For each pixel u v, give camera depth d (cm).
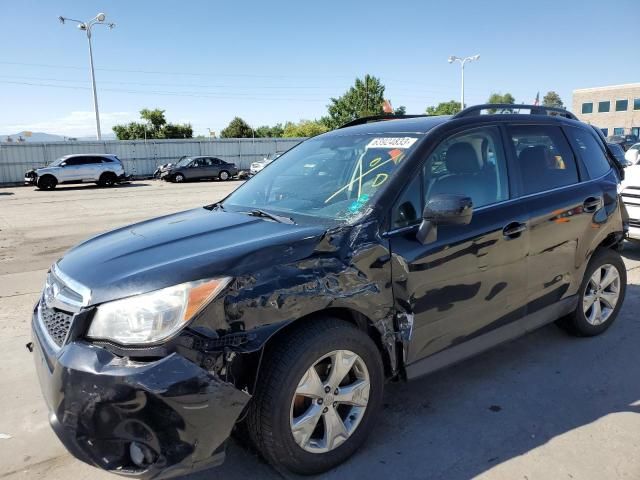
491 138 352
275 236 262
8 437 311
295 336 248
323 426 265
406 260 282
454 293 307
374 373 277
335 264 259
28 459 289
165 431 213
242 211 339
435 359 307
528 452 284
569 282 395
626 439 294
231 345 226
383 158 317
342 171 332
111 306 225
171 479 267
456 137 331
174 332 217
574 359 399
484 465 274
